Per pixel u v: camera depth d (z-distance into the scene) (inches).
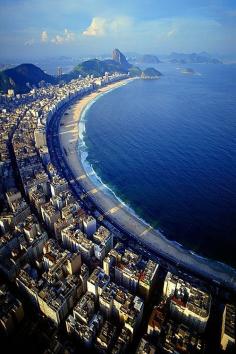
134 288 6112.2
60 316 5423.2
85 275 6023.6
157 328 4970.5
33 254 6875.0
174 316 5536.4
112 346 4916.3
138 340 5275.6
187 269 7130.9
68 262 6136.8
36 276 6279.5
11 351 5019.7
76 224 7677.2
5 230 7849.4
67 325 5132.9
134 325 5054.1
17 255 6530.5
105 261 6382.9
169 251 7751.0
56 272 6117.1
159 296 6230.3
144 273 6082.7
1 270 6560.0
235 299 6348.4
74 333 5078.7
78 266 6491.1
